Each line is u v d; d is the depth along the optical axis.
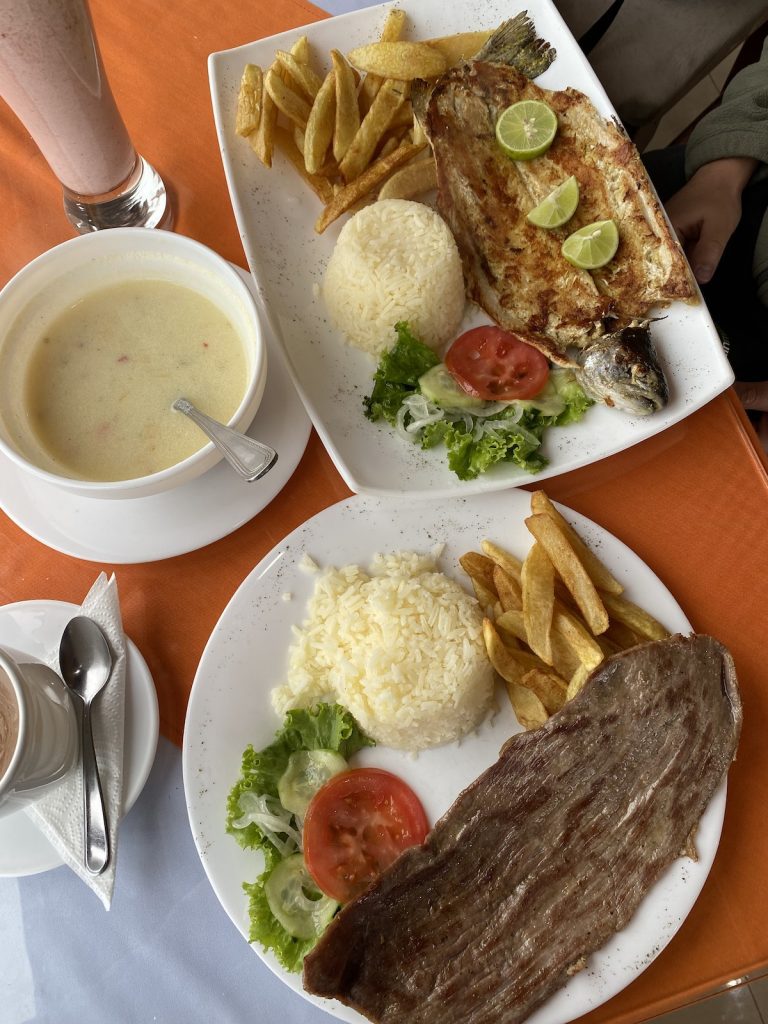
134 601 0.44
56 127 0.44
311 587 0.44
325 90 0.50
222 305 0.45
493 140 0.54
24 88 0.41
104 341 0.45
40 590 0.44
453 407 0.46
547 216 0.52
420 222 0.49
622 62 0.71
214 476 0.45
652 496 0.46
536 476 0.45
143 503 0.44
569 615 0.43
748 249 0.67
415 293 0.48
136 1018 0.39
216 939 0.40
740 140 0.63
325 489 0.46
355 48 0.53
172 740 0.42
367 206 0.50
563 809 0.39
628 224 0.52
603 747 0.40
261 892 0.38
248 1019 0.39
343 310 0.49
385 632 0.42
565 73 0.53
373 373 0.49
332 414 0.47
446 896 0.38
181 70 0.54
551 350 0.48
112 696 0.41
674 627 0.43
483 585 0.44
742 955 0.38
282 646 0.43
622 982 0.37
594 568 0.43
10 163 0.52
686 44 0.70
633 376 0.44
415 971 0.37
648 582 0.43
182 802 0.41
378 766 0.42
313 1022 0.39
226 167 0.50
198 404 0.44
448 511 0.45
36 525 0.43
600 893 0.38
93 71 0.42
